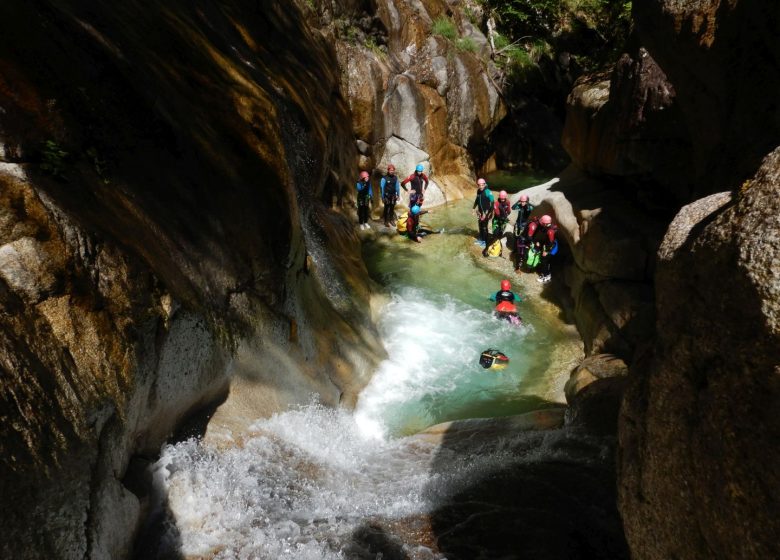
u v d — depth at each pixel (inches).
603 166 391.2
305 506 180.1
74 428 110.9
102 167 149.4
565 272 419.8
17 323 104.8
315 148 384.8
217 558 147.6
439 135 630.5
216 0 334.6
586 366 295.9
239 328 199.5
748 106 179.5
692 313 92.0
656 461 100.1
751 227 81.0
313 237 343.0
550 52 829.2
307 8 494.3
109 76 169.0
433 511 185.0
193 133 195.9
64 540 103.8
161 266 154.6
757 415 75.5
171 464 161.2
